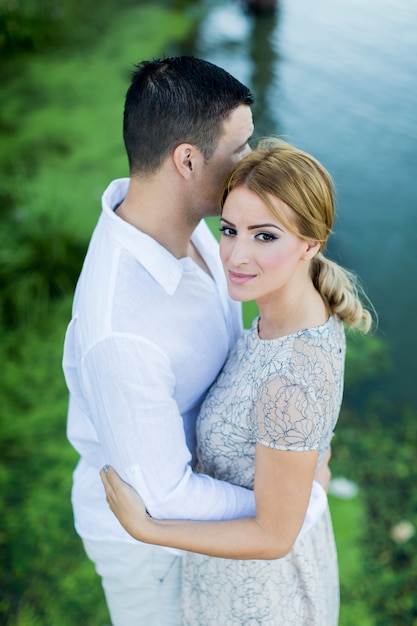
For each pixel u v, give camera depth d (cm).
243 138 129
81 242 372
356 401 301
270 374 119
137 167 128
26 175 443
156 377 124
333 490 262
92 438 147
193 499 126
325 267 129
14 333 338
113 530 151
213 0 679
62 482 271
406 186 421
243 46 574
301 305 123
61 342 333
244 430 129
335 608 166
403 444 281
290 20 607
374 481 267
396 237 386
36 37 620
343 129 466
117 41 624
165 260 128
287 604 146
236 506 131
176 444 126
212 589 145
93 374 123
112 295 124
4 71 582
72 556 245
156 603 158
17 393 309
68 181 437
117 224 127
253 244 117
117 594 161
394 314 340
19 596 232
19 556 244
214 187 130
